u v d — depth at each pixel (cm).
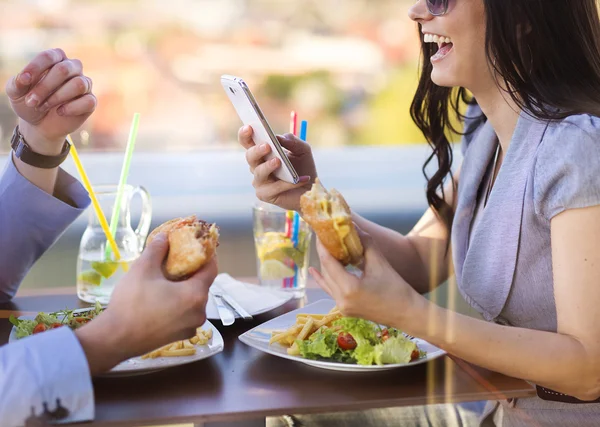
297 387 114
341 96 543
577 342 120
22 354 99
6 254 156
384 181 329
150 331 103
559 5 134
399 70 542
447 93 174
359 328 123
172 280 108
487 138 158
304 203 113
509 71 135
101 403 106
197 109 486
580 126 128
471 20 139
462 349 119
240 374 119
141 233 175
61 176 161
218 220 286
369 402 109
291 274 168
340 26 536
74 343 101
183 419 103
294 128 174
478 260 147
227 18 509
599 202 122
